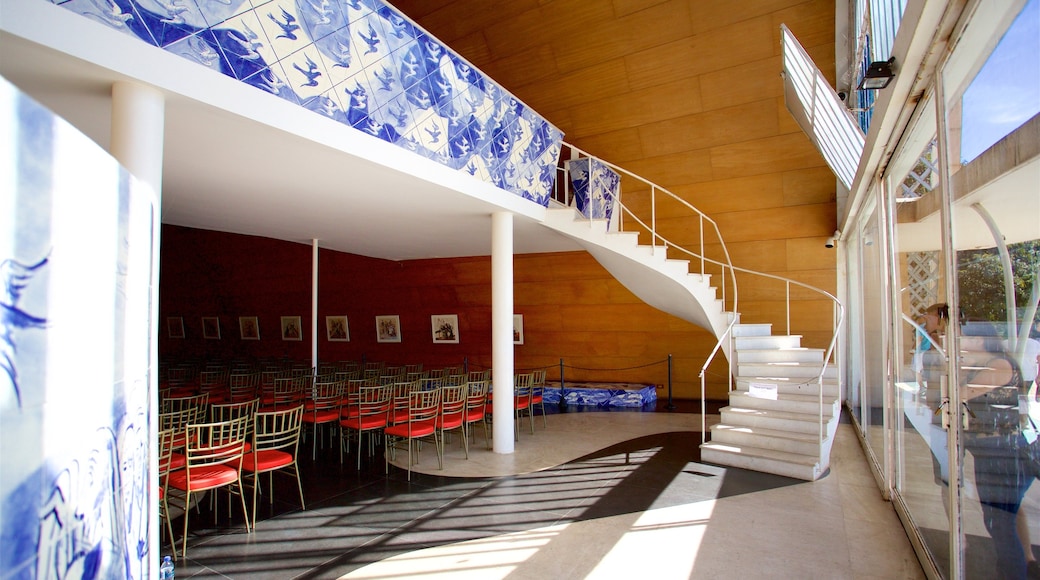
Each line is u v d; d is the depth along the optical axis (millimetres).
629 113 8523
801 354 6707
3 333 880
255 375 8719
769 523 4094
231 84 3316
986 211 2172
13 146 896
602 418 8570
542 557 3535
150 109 2998
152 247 2295
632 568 3371
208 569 3381
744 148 8281
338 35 4008
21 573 929
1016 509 1980
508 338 6336
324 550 3656
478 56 8789
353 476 5410
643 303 10227
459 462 5930
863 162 4594
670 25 7496
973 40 2209
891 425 4535
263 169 4594
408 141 4684
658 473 5445
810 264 8820
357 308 13422
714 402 9867
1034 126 1673
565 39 8117
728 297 9391
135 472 1621
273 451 4559
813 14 7012
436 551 3639
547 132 6855
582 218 7051
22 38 2459
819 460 5301
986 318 2232
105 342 1341
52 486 1042
